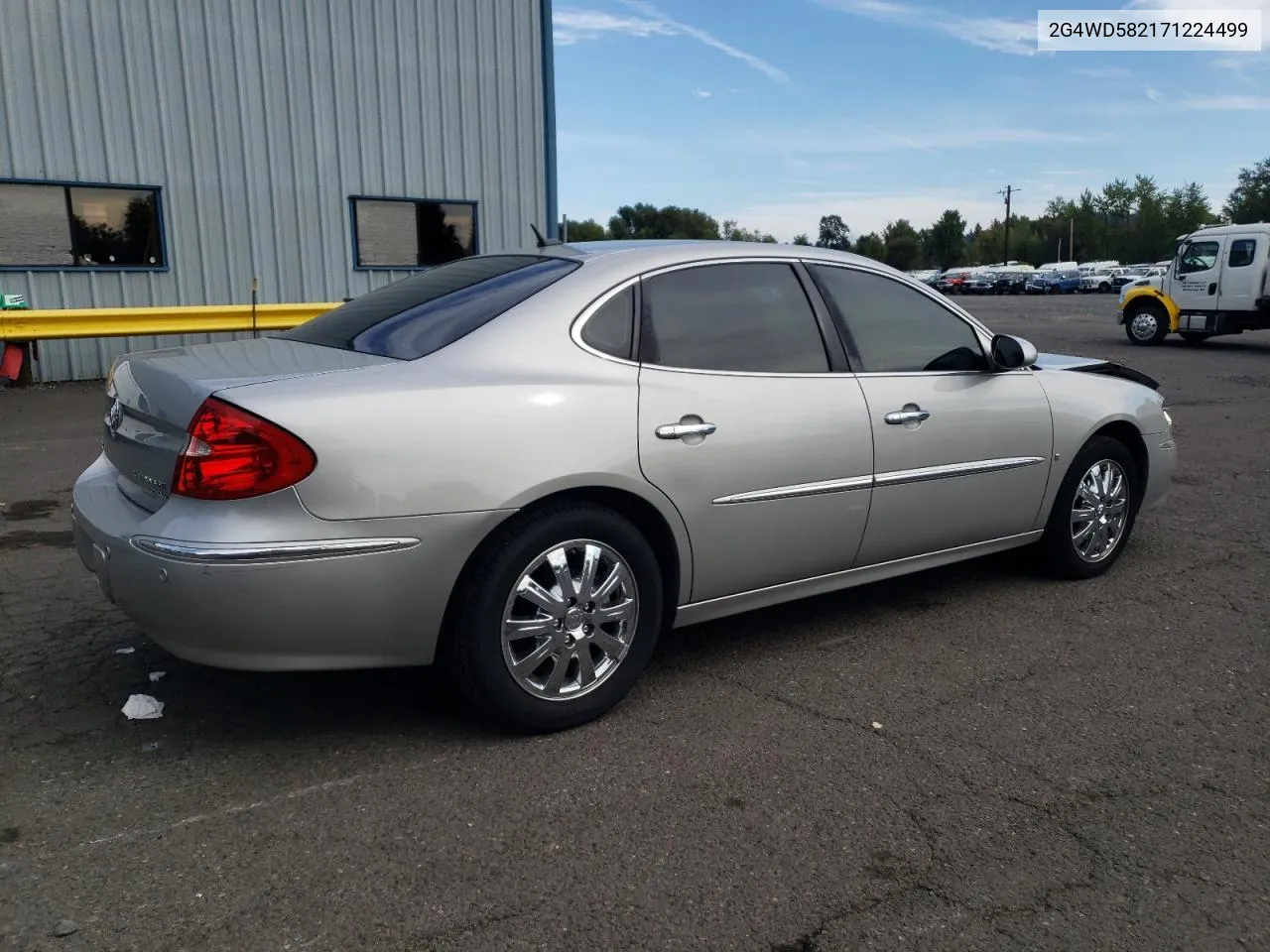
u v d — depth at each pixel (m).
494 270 3.67
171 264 12.67
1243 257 17.97
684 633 4.21
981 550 4.52
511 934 2.26
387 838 2.63
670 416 3.34
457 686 3.15
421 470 2.87
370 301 3.77
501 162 15.06
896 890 2.45
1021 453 4.46
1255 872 2.55
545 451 3.06
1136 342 19.80
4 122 11.42
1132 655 3.98
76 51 11.76
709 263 3.69
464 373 3.06
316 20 13.27
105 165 12.08
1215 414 10.77
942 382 4.17
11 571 4.82
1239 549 5.52
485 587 3.03
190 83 12.52
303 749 3.12
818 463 3.71
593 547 3.22
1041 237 108.69
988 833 2.71
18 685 3.54
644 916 2.33
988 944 2.26
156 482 3.02
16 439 8.29
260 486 2.72
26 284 11.77
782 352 3.74
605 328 3.36
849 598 4.68
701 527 3.46
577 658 3.24
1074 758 3.14
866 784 2.95
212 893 2.38
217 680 3.62
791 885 2.46
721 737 3.25
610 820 2.74
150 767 3.00
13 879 2.42
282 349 3.38
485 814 2.76
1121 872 2.54
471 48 14.55
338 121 13.62
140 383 3.14
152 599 2.80
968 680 3.73
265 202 13.23
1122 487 4.99
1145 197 99.50
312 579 2.77
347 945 2.21
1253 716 3.46
